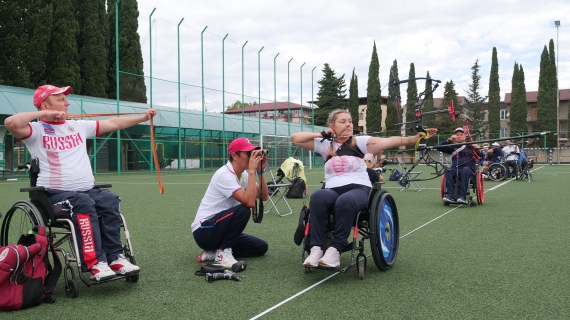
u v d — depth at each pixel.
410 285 3.44
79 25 29.14
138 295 3.28
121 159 24.34
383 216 3.89
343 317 2.77
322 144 4.03
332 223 3.90
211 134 27.89
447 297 3.14
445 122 46.88
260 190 4.32
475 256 4.38
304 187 9.72
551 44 48.19
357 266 3.67
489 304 2.99
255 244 4.38
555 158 40.34
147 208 8.23
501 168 15.49
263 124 31.62
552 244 4.91
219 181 4.08
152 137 4.10
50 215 3.27
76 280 3.55
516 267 3.95
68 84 26.34
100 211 3.48
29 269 3.05
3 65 24.34
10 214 3.64
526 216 7.04
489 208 8.11
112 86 31.28
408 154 32.88
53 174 3.41
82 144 3.63
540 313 2.81
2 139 19.33
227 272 3.71
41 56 25.19
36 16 24.97
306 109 36.53
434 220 6.73
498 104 48.69
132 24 31.78
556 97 47.94
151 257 4.47
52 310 2.99
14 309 2.97
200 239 4.11
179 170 24.34
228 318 2.79
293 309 2.93
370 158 4.34
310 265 3.49
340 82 52.59
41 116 3.38
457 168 8.45
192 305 3.04
